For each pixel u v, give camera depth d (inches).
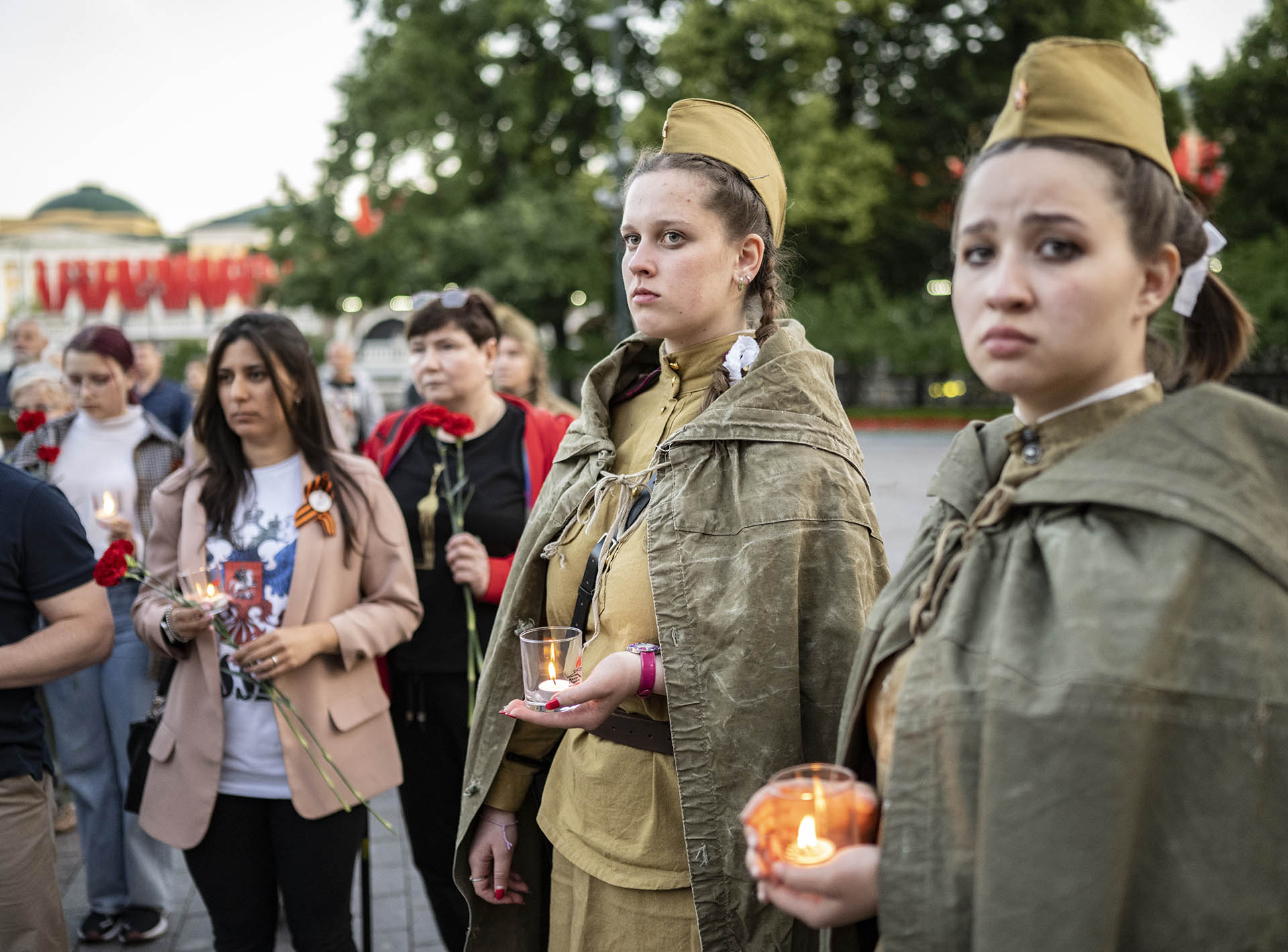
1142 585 34.4
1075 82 36.7
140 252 2338.8
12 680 77.3
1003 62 925.8
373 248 916.6
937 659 38.7
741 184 64.9
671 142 65.4
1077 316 36.3
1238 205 1016.9
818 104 838.5
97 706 130.0
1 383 240.4
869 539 63.1
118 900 130.5
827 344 988.6
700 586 60.8
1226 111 1026.1
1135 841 33.5
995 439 44.4
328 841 93.8
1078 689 33.8
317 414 101.7
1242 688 33.4
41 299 1707.7
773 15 826.8
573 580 69.4
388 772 99.6
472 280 879.7
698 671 59.7
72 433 146.8
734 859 58.5
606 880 63.5
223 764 93.7
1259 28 1029.2
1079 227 35.9
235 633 95.6
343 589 99.4
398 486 120.7
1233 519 34.6
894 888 38.2
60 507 83.1
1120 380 38.7
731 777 58.9
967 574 39.7
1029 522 39.0
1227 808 33.0
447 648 114.1
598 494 69.2
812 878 40.0
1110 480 36.5
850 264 1016.2
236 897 94.3
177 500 102.3
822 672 59.8
